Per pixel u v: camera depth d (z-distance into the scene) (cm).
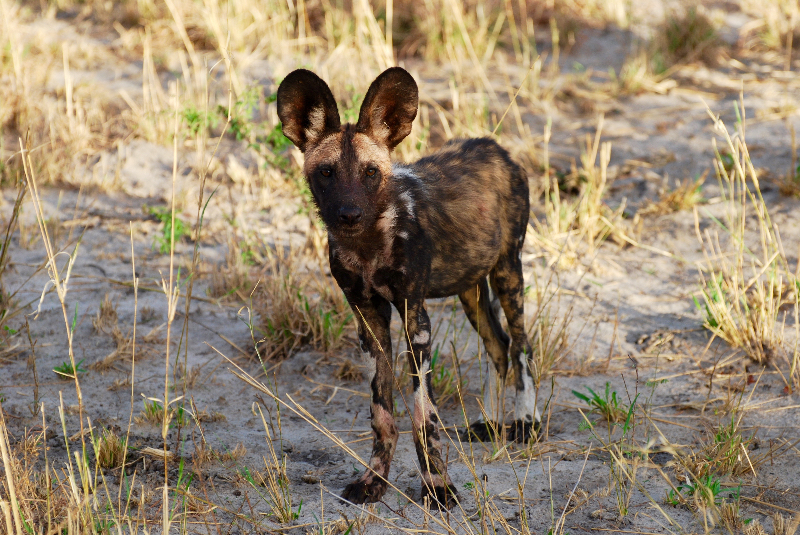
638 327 803
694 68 1408
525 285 867
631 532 483
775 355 719
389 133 546
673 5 1647
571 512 505
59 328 776
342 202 507
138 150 1134
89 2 1622
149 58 1261
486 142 658
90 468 558
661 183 1073
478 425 645
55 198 1037
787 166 1074
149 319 805
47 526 466
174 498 518
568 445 607
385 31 1454
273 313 775
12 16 1478
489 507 483
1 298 781
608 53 1482
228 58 672
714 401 661
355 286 545
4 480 494
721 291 829
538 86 1335
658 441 596
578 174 1073
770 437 599
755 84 1336
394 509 517
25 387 673
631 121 1238
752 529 466
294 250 925
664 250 944
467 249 593
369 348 545
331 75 1256
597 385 704
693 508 502
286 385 714
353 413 671
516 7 1578
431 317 831
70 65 1361
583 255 941
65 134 1127
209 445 588
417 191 559
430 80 1348
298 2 1442
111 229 977
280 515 495
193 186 1073
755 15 1625
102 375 702
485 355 755
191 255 933
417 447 529
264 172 1070
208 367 732
